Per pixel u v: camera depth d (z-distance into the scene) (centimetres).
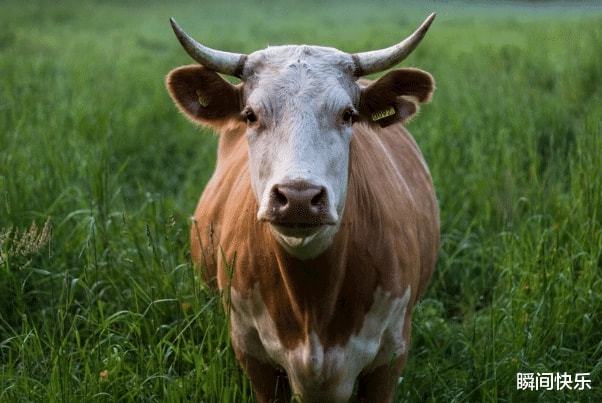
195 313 573
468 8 4288
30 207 778
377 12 3819
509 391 591
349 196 485
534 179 846
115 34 2517
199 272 598
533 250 728
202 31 2723
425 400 608
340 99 455
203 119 518
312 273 480
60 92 1271
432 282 783
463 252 802
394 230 525
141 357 575
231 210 546
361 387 555
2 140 938
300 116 444
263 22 3156
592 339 657
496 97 1138
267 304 510
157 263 657
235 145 634
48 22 2834
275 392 548
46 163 859
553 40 1883
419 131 1024
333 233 467
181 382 546
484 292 758
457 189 886
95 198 781
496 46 1867
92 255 714
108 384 556
